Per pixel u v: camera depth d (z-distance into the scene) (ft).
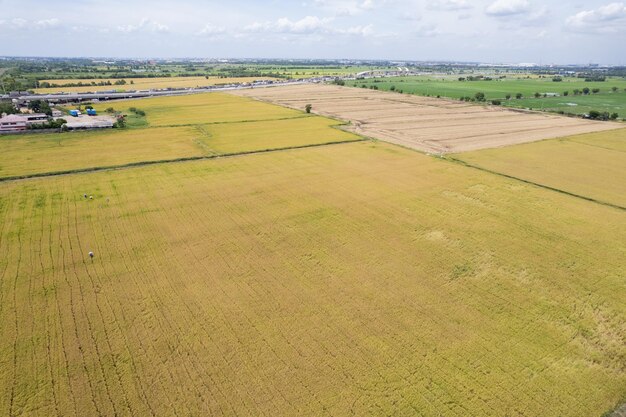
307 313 99.60
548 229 147.02
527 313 100.73
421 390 77.82
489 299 106.11
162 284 110.93
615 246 135.03
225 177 200.03
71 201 166.91
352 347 88.63
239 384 78.74
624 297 107.65
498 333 93.56
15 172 200.23
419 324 96.22
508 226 148.97
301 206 164.96
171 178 197.47
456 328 95.04
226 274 116.26
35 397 75.36
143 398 75.46
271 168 215.31
